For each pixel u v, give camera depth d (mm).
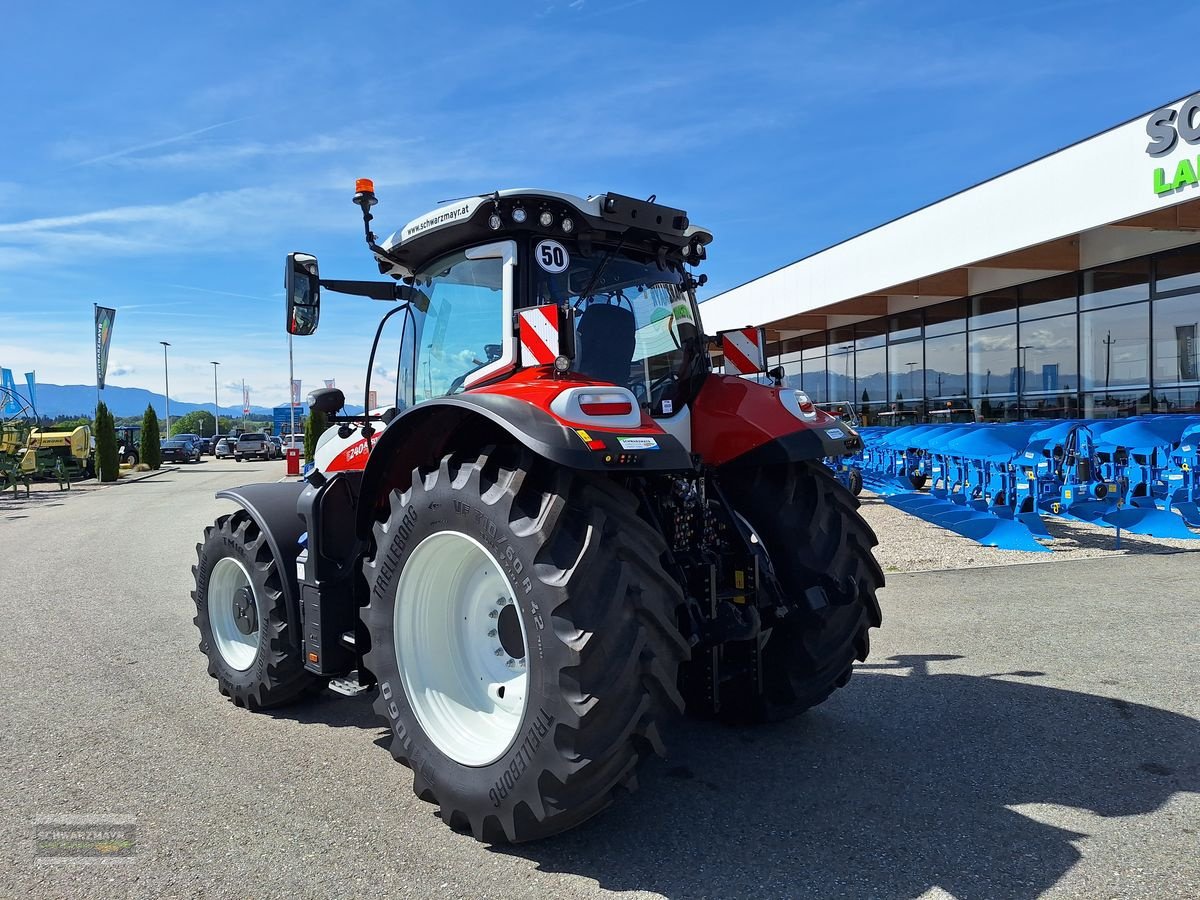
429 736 2939
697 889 2469
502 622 2977
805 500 3586
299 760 3570
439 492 2873
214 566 4449
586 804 2557
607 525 2645
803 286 19094
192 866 2662
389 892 2492
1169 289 13102
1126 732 3611
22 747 3729
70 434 26406
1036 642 5008
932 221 14836
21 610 6691
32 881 2580
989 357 16922
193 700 4410
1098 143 11625
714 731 3770
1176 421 9648
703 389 3773
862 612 3635
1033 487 8734
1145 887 2410
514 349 3219
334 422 4117
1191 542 8312
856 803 3012
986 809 2938
